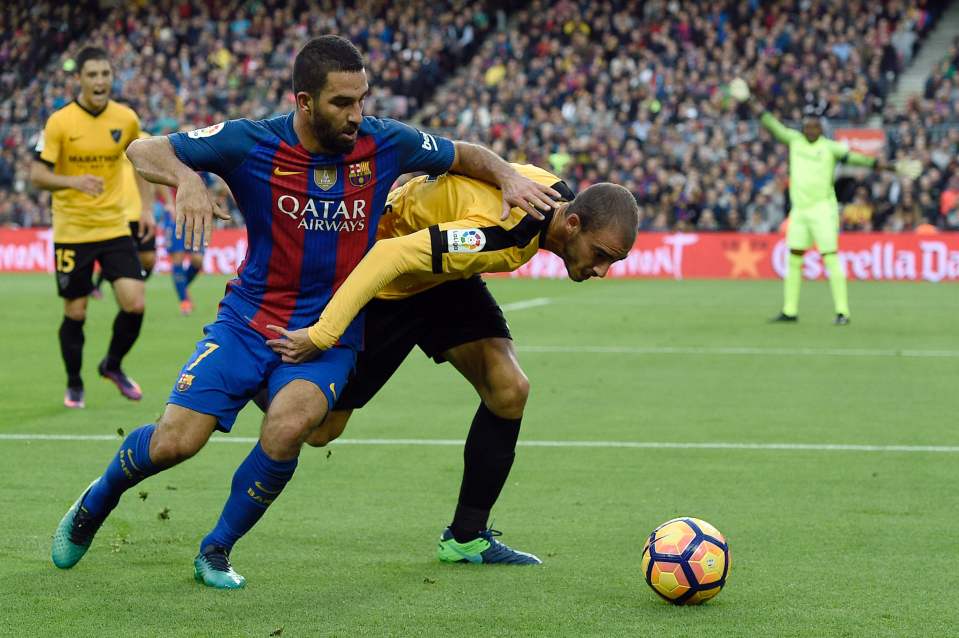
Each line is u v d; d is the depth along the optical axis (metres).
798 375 34.09
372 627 12.55
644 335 44.81
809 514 18.08
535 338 43.88
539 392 30.92
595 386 31.98
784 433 25.14
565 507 18.53
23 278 76.19
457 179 14.77
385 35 97.88
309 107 13.09
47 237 82.25
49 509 18.02
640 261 79.44
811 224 48.56
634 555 15.74
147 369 34.25
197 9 104.62
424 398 29.84
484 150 14.54
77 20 105.50
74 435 24.27
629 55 91.56
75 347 27.66
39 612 13.00
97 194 25.48
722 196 79.38
